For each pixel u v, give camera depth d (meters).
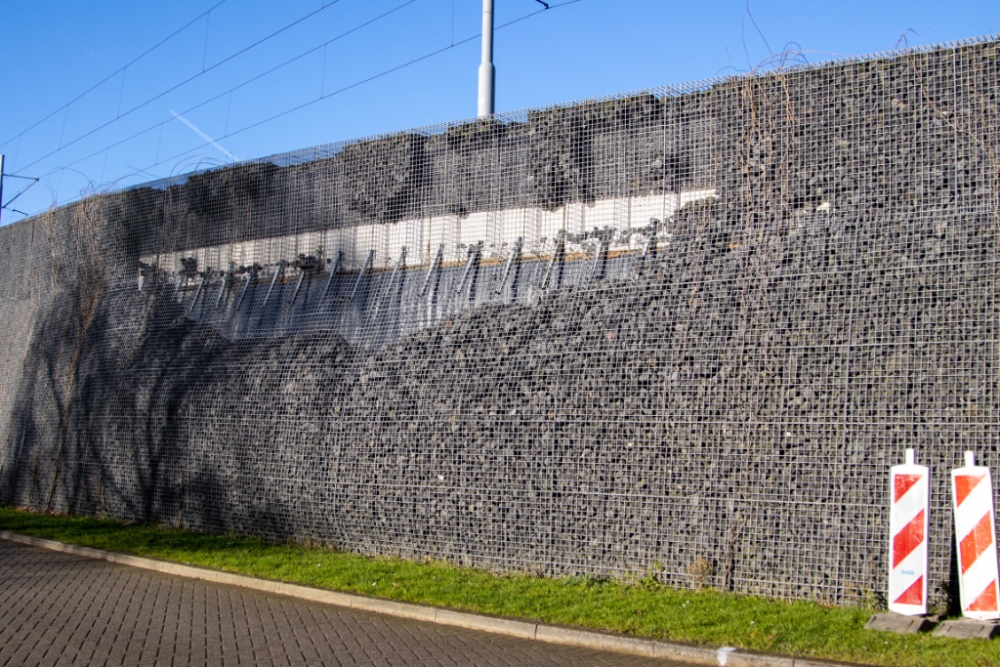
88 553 11.30
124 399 13.79
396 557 10.01
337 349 11.66
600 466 8.97
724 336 8.77
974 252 7.91
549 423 9.37
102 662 6.29
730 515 8.24
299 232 13.11
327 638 7.07
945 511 7.42
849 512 7.79
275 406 11.68
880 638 6.48
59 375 15.48
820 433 8.06
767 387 8.40
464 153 11.58
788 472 8.10
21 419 16.25
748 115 9.27
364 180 12.48
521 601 7.88
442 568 9.40
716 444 8.47
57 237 16.84
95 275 15.69
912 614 6.82
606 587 8.34
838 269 8.46
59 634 7.10
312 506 10.90
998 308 7.69
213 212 14.23
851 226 8.52
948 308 7.89
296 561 9.90
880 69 8.63
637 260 9.71
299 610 8.14
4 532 12.87
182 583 9.45
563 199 10.60
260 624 7.55
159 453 12.92
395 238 12.02
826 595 7.69
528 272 10.60
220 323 13.44
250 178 13.84
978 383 7.59
